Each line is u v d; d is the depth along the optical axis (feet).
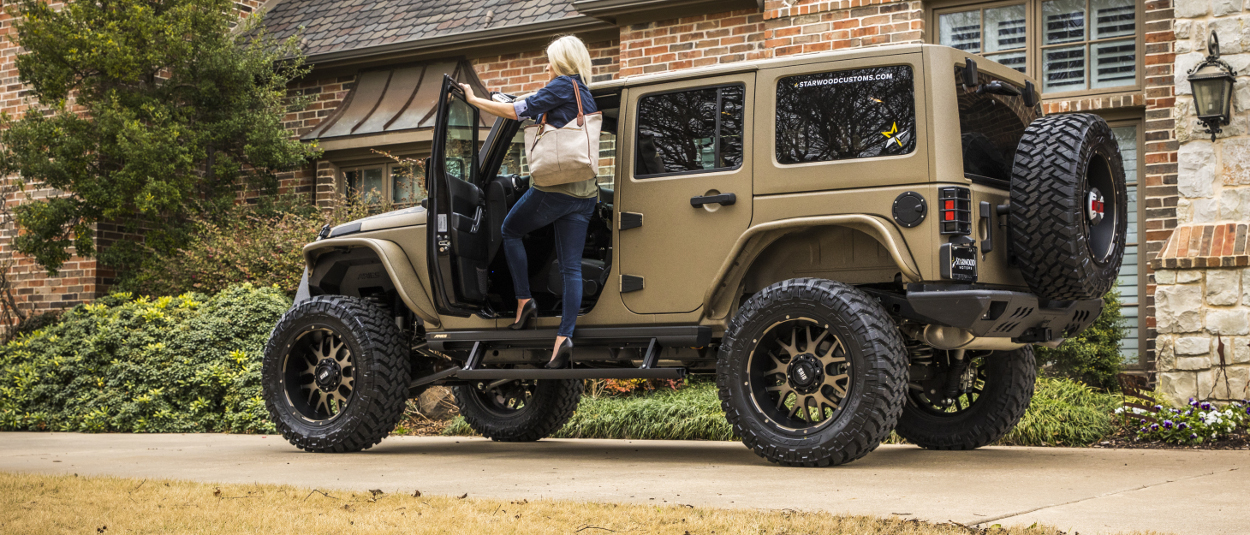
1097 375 24.25
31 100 40.83
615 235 15.67
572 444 19.71
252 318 27.09
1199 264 21.61
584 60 15.38
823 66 14.38
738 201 14.69
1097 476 12.60
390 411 17.25
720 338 15.49
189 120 36.45
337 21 40.93
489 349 17.25
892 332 13.39
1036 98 15.93
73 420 26.00
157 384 26.03
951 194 13.26
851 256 14.48
